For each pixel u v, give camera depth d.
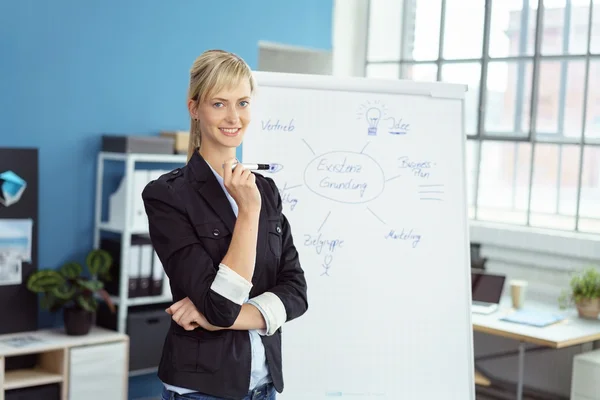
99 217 4.39
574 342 3.58
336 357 2.50
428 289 2.57
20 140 4.12
